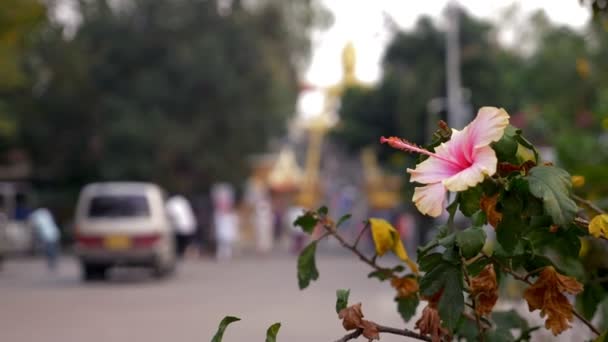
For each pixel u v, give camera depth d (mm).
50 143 41625
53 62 40156
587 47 22234
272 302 16922
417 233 30875
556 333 2543
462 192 2395
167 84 40375
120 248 22125
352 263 28562
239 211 56531
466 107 35688
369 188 66750
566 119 20719
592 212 3188
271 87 42094
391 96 39281
